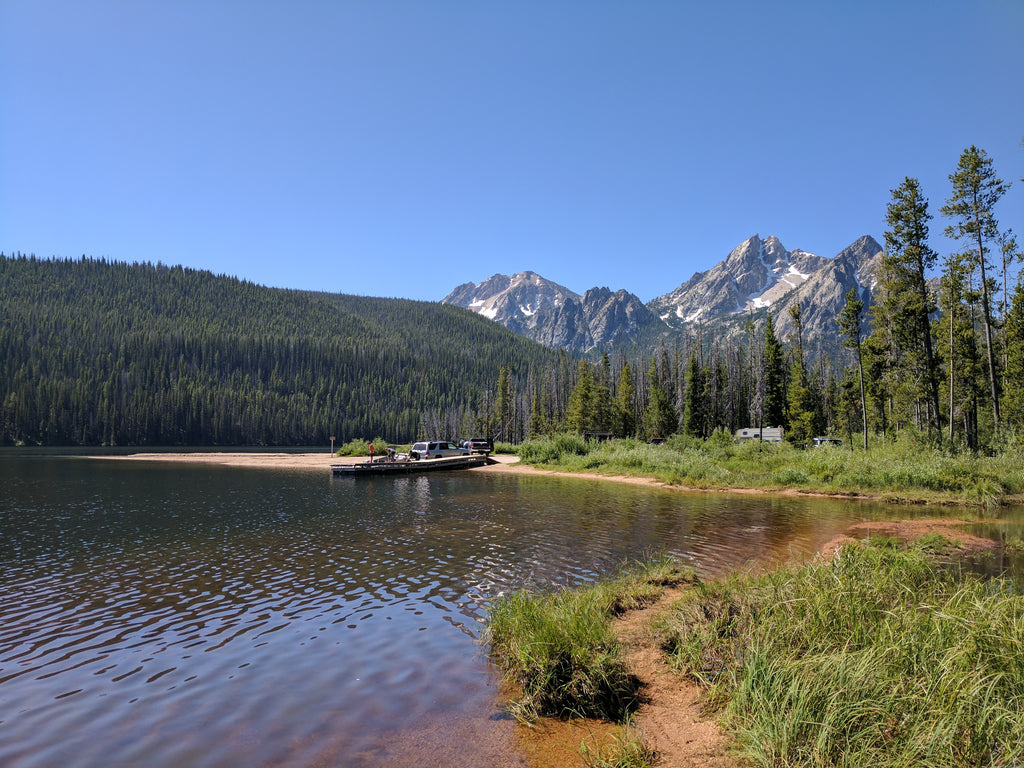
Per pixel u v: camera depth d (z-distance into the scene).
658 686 6.81
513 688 6.93
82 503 25.86
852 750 4.66
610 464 43.75
